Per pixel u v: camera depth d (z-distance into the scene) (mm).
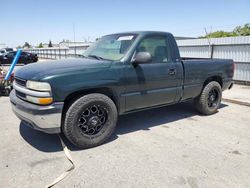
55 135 3857
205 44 11242
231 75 5652
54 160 3035
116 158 3119
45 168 2830
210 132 4156
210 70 5000
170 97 4344
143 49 3865
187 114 5297
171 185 2531
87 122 3355
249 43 9344
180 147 3498
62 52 31234
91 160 3053
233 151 3395
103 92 3570
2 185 2469
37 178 2611
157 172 2787
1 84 6934
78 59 3914
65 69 3123
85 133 3359
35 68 3336
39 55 46219
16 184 2490
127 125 4488
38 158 3084
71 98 3268
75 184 2518
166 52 4234
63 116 3186
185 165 2963
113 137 3861
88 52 4449
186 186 2520
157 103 4195
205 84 5152
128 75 3615
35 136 3814
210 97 5195
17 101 3270
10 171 2744
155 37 4070
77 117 3186
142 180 2617
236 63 10000
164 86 4164
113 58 3754
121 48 3863
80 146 3332
